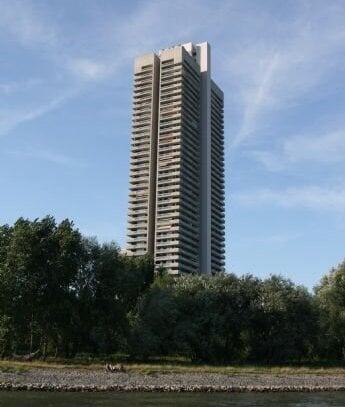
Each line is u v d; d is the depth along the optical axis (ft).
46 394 153.99
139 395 158.61
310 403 150.30
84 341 266.57
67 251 257.14
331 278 316.19
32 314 252.01
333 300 307.17
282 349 296.71
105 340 262.26
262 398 160.76
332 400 158.61
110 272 274.77
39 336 272.72
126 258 320.70
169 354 295.89
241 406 140.56
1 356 251.19
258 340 304.50
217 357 298.76
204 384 187.83
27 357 247.91
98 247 279.69
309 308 304.91
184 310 299.99
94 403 137.18
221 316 293.43
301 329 299.79
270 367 257.14
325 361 310.24
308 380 209.56
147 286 330.34
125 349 270.05
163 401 145.79
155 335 278.87
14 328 245.24
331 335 303.27
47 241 258.37
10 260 249.96
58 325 255.50
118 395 156.97
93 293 266.57
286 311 295.48
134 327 274.98
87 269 270.05
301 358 317.42
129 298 296.71
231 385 188.55
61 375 188.96
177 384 184.34
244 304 304.30
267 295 299.99
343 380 213.05
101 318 265.95
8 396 147.02
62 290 256.32
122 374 198.49
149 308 285.02
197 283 313.94
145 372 205.57
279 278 314.76
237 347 307.17
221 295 302.86
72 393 158.51
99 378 187.01
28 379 177.88
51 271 250.78
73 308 252.62
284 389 186.19
